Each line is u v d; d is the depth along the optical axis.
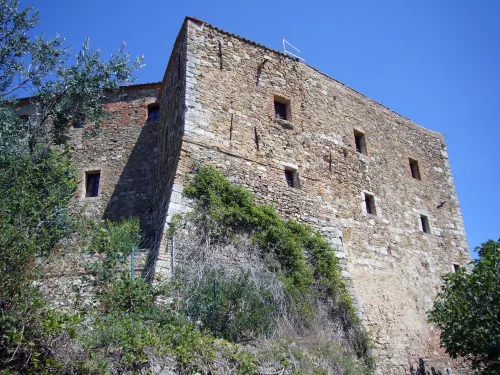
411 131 21.23
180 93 14.55
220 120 14.02
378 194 17.53
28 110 21.17
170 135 15.10
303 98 16.84
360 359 12.24
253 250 12.11
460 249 19.53
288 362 9.23
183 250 11.14
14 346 6.91
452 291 12.41
